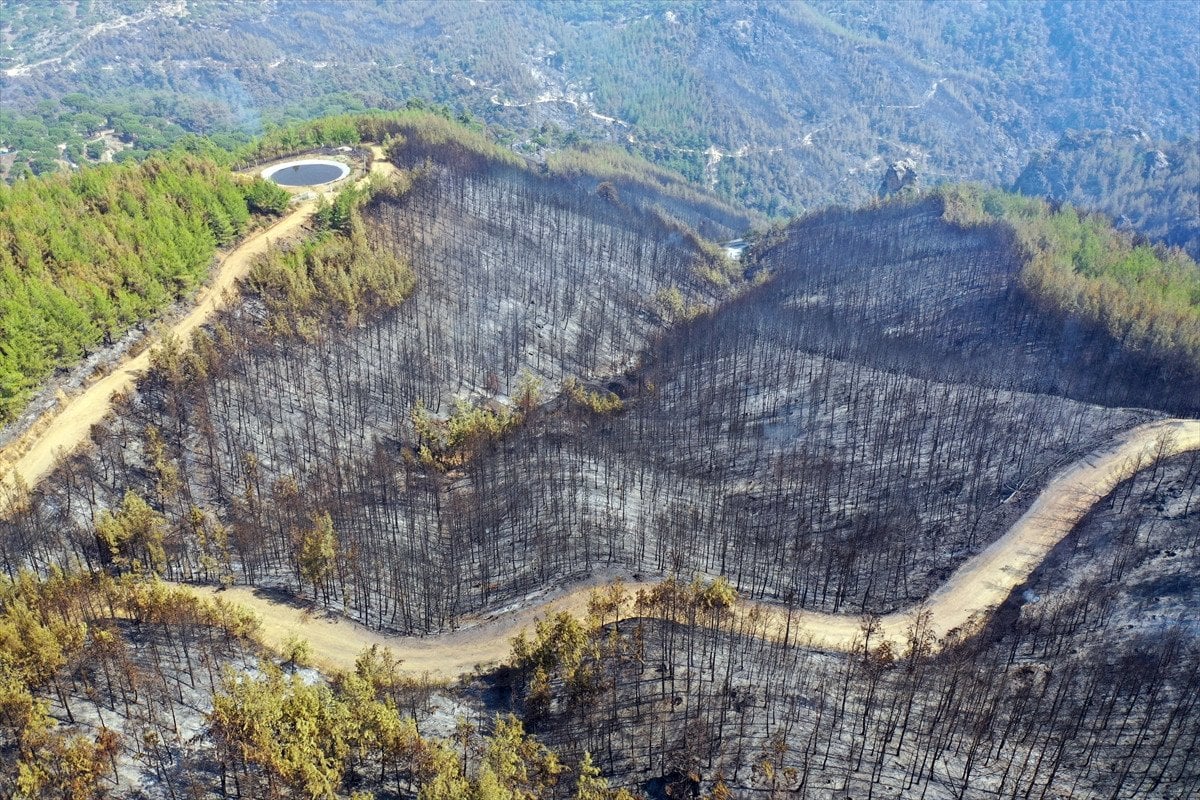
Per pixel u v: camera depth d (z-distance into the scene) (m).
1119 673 95.31
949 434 148.38
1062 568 116.56
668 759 86.19
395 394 153.00
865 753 88.00
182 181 176.25
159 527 114.25
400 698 91.44
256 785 77.19
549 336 187.25
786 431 156.38
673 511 131.00
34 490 114.88
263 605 108.88
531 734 90.12
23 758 74.00
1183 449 136.50
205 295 160.62
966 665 99.69
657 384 174.38
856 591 119.19
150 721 82.81
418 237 194.50
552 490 129.25
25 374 127.75
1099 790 83.94
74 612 93.44
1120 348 169.75
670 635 99.44
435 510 130.62
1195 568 107.00
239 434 134.12
